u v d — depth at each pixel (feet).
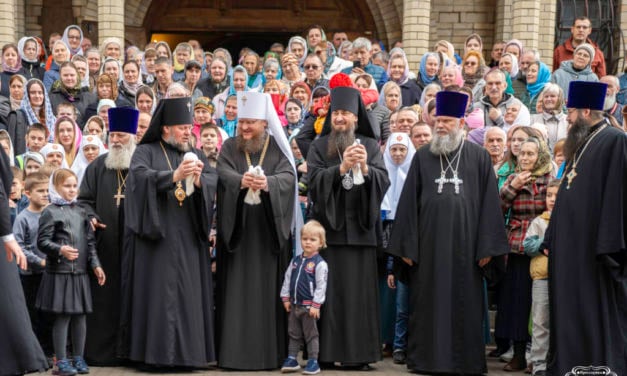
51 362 29.50
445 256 28.86
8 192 23.38
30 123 38.37
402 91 43.39
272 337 29.09
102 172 30.17
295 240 30.76
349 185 28.84
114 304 29.50
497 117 38.37
